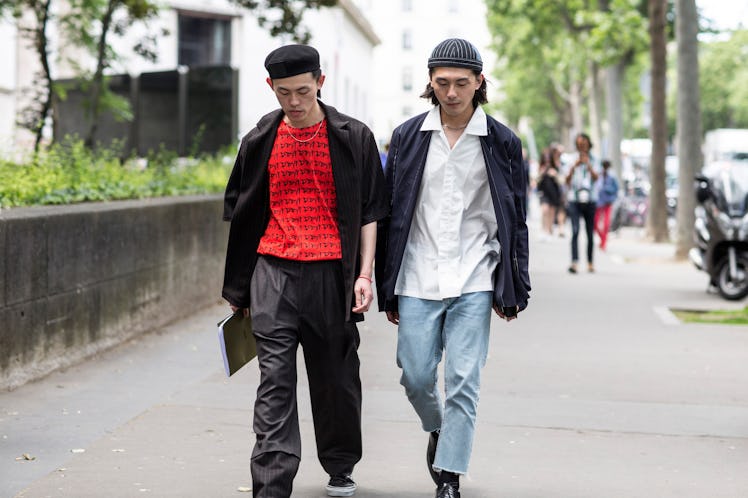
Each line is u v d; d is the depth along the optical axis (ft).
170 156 51.44
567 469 21.27
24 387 27.17
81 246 30.73
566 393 28.89
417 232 18.11
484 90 17.78
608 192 86.53
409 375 18.15
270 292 17.52
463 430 17.78
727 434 24.47
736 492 19.90
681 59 75.66
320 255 17.51
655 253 85.15
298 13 56.39
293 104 16.96
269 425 17.04
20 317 27.09
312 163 17.40
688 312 48.93
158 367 30.73
